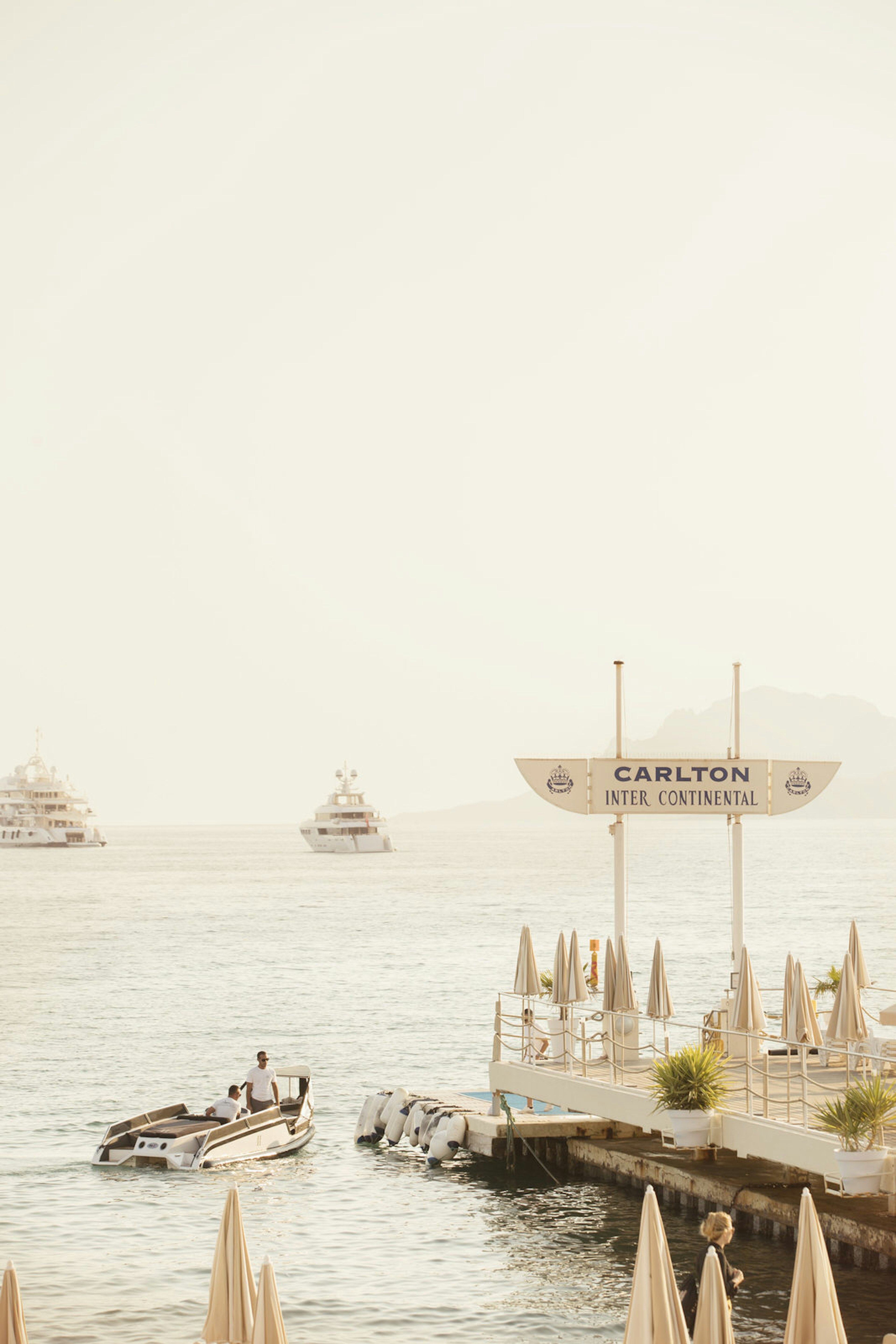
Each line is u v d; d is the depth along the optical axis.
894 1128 18.83
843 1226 20.12
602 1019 26.64
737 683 28.05
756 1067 25.30
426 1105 30.83
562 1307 19.73
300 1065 41.88
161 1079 44.53
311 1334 18.92
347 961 90.44
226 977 80.81
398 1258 22.27
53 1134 34.41
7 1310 11.89
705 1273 12.15
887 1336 14.33
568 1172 27.27
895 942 100.00
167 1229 24.34
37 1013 64.12
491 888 196.88
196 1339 18.86
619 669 27.52
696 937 104.56
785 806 27.64
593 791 27.02
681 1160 24.78
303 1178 27.94
